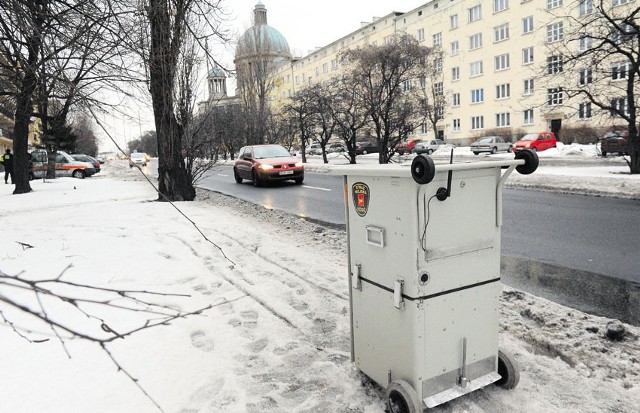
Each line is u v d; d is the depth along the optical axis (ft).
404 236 7.64
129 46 21.36
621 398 8.62
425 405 7.84
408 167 8.08
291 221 29.27
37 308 12.71
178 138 40.04
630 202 33.06
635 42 48.39
